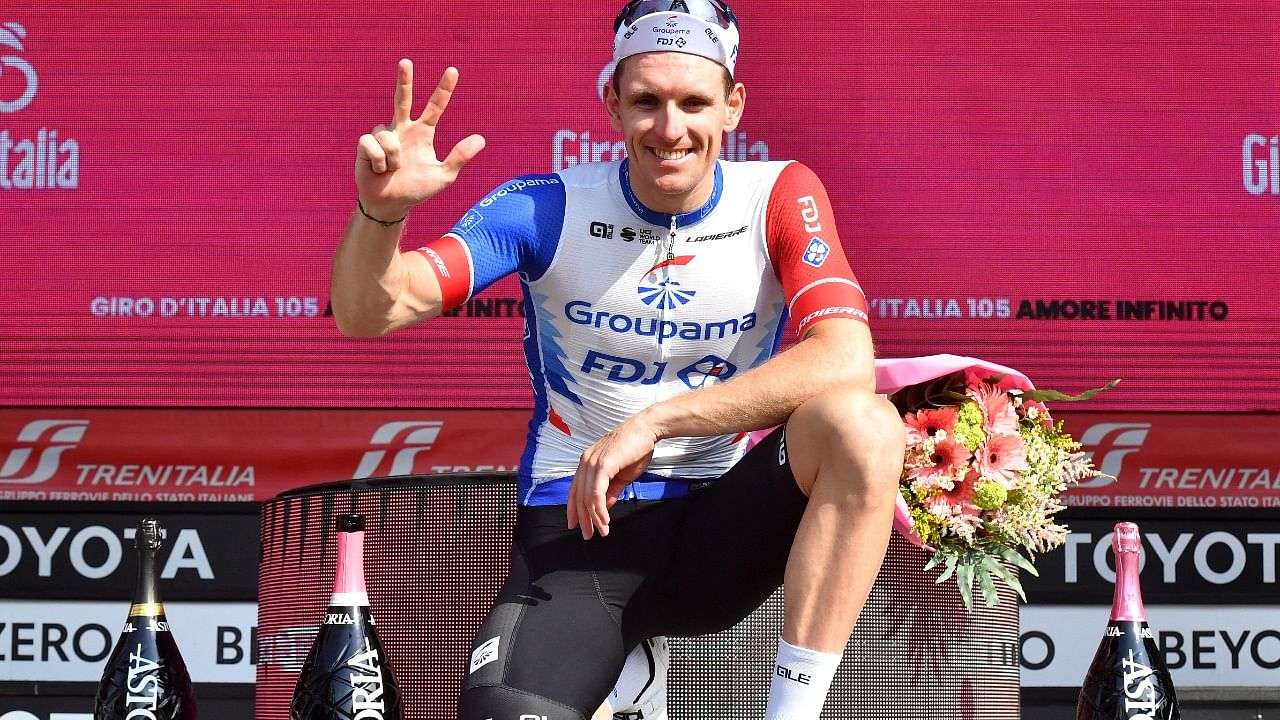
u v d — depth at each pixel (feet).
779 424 6.49
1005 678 8.42
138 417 12.23
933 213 12.19
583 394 7.07
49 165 12.10
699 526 6.60
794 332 11.93
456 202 12.12
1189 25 12.23
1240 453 12.33
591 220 6.93
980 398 7.82
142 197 12.12
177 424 12.25
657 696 7.22
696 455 7.01
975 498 7.67
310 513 8.21
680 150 6.61
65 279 12.10
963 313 12.15
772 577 6.55
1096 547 12.33
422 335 12.19
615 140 12.17
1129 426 12.32
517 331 12.21
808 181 7.11
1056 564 12.32
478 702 6.16
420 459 12.35
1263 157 12.22
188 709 7.98
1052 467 7.93
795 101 12.19
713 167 6.86
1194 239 12.19
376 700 7.04
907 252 12.17
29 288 12.09
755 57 12.18
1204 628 12.28
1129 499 12.34
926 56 12.21
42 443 12.17
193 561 12.25
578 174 7.12
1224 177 12.21
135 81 12.12
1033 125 12.19
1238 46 12.24
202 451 12.26
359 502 7.96
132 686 7.82
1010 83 12.20
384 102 12.17
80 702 12.10
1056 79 12.20
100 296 12.11
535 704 6.13
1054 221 12.19
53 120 12.10
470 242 6.81
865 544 5.96
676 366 7.01
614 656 6.51
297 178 12.16
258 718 8.44
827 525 5.97
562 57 12.18
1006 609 8.51
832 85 12.20
